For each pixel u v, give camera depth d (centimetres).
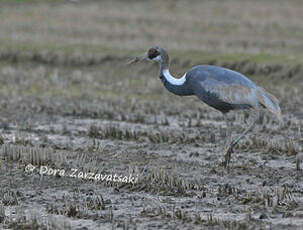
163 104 2320
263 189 1248
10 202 1198
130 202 1195
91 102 2345
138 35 3741
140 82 2767
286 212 1097
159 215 1099
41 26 4028
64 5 4894
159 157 1538
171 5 4891
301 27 4000
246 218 1062
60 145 1658
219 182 1330
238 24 4122
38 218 1109
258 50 3186
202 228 1030
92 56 3116
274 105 1431
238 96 1413
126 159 1515
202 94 1452
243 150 1602
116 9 4734
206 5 4881
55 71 2925
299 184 1309
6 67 3006
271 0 5047
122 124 1973
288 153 1559
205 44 3412
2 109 2189
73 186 1304
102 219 1092
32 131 1852
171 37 3672
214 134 1761
